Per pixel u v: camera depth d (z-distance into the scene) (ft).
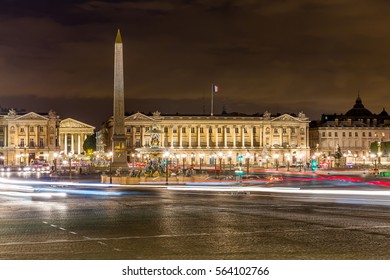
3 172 515.09
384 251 85.35
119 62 329.31
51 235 102.37
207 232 105.50
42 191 228.22
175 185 274.98
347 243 92.53
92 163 574.97
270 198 187.42
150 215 135.13
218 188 241.55
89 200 181.16
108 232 105.91
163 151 305.94
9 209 151.23
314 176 393.09
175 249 87.61
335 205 160.15
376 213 138.10
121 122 337.93
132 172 300.40
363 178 356.18
